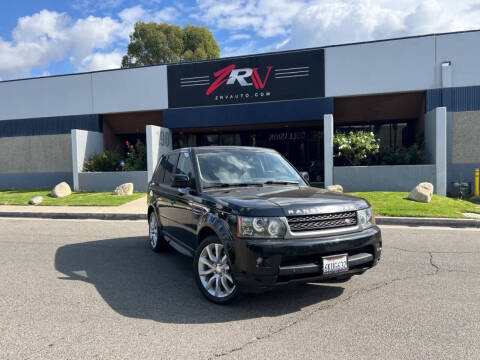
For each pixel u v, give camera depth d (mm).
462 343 3182
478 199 13094
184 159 5566
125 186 15219
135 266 5781
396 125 18188
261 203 3861
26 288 4762
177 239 5438
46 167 20344
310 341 3252
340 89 16203
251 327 3549
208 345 3203
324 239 3766
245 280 3689
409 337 3305
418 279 4938
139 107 18703
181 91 18094
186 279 5102
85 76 19406
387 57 15641
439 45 15086
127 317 3816
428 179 13500
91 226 9688
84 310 4016
